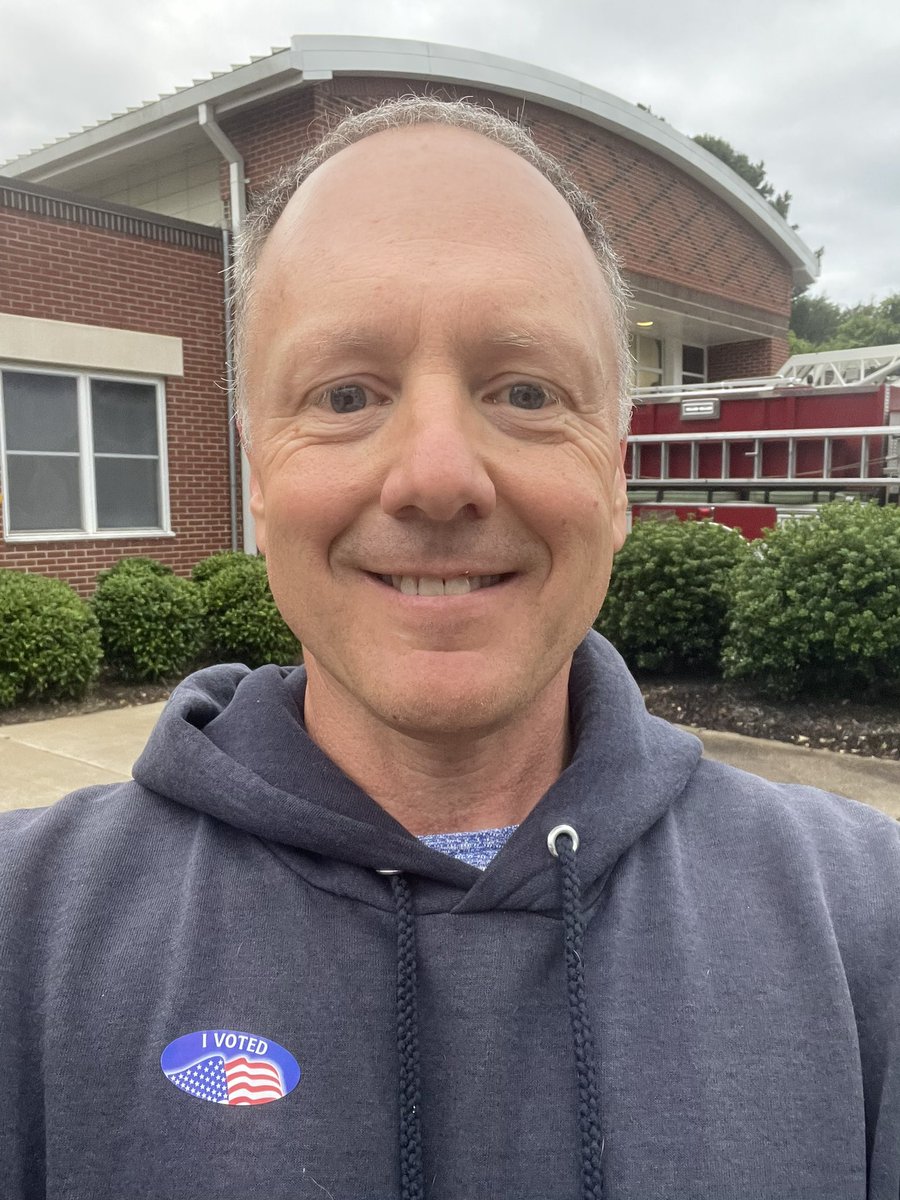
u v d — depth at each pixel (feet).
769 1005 1.12
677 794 1.33
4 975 1.13
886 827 1.36
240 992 1.11
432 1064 1.09
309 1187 1.02
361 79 10.64
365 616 1.14
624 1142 1.05
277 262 1.21
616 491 1.32
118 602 8.03
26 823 1.35
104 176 13.35
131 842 1.26
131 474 10.63
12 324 9.36
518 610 1.14
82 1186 1.04
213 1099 1.06
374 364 1.12
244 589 8.77
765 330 17.11
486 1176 1.05
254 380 1.25
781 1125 1.06
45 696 7.43
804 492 9.59
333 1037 1.09
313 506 1.13
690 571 7.23
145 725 6.79
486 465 1.10
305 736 1.28
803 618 6.30
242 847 1.23
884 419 9.31
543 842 1.20
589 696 1.38
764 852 1.27
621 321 1.37
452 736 1.13
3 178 9.20
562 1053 1.11
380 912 1.17
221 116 11.08
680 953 1.16
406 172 1.15
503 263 1.12
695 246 15.29
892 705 6.49
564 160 12.92
